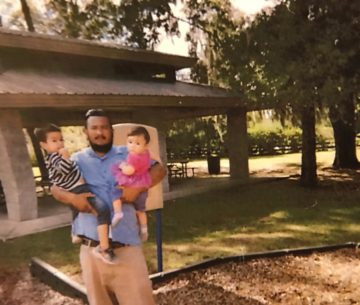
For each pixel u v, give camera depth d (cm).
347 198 1345
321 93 1308
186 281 596
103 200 325
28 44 1268
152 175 347
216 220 1081
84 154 336
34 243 919
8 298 592
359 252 717
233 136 1833
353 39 1377
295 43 1375
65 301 568
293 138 3619
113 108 1399
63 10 2216
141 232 360
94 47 1426
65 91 1120
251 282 586
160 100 1331
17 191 1097
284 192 1500
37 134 324
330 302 515
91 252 336
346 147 2211
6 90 1009
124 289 339
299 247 773
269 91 1395
